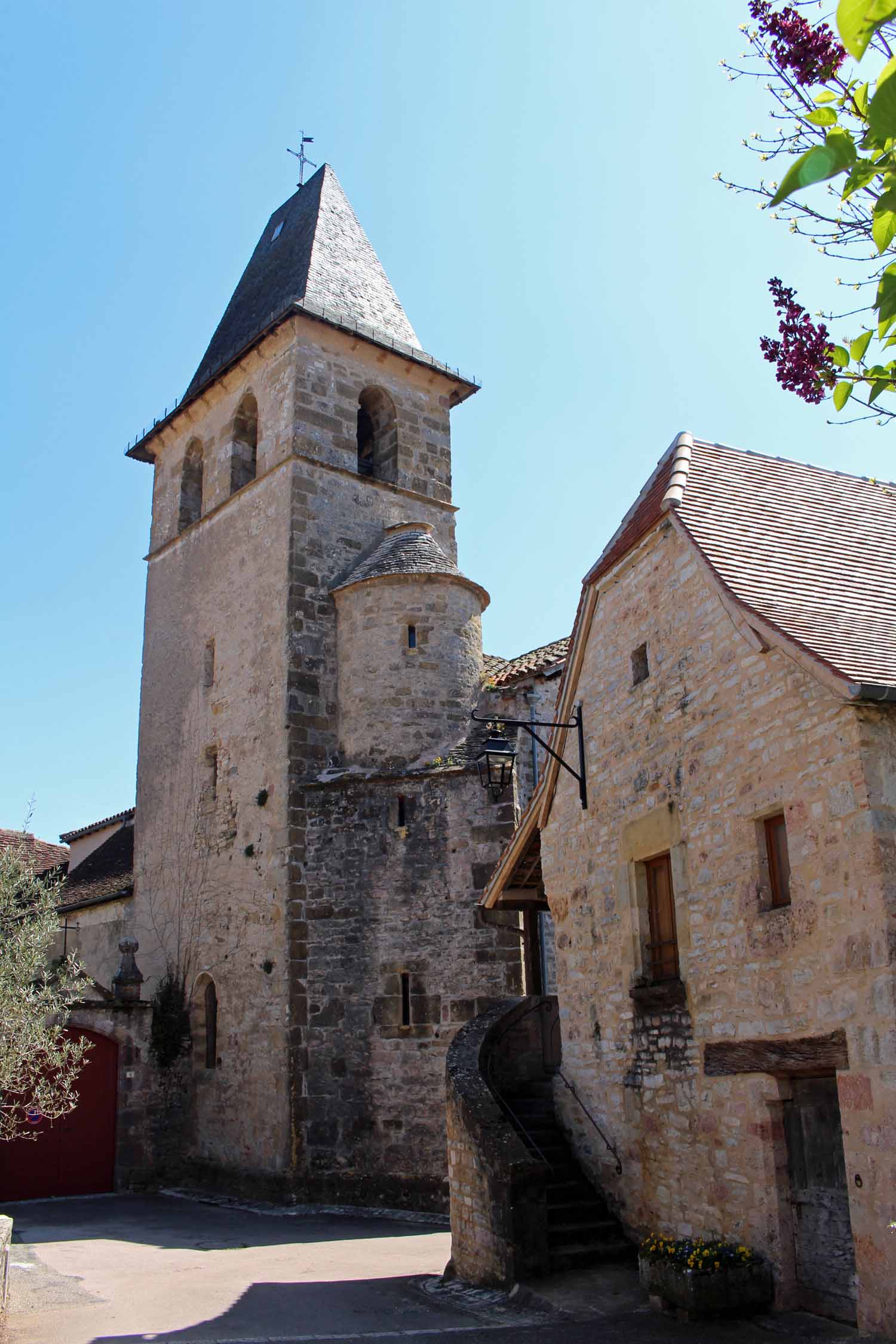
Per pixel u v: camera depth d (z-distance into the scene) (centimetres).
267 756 2062
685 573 1058
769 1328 802
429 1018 1745
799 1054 834
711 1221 938
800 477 1255
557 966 1270
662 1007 1039
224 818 2161
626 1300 938
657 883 1101
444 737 2002
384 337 2486
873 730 804
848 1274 796
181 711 2403
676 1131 1002
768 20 484
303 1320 983
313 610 2147
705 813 988
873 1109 750
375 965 1814
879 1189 736
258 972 1944
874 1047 755
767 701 911
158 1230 1562
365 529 2314
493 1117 1125
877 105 341
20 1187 1961
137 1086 2089
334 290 2514
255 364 2456
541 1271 1023
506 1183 1041
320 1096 1795
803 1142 855
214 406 2600
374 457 2559
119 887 2495
